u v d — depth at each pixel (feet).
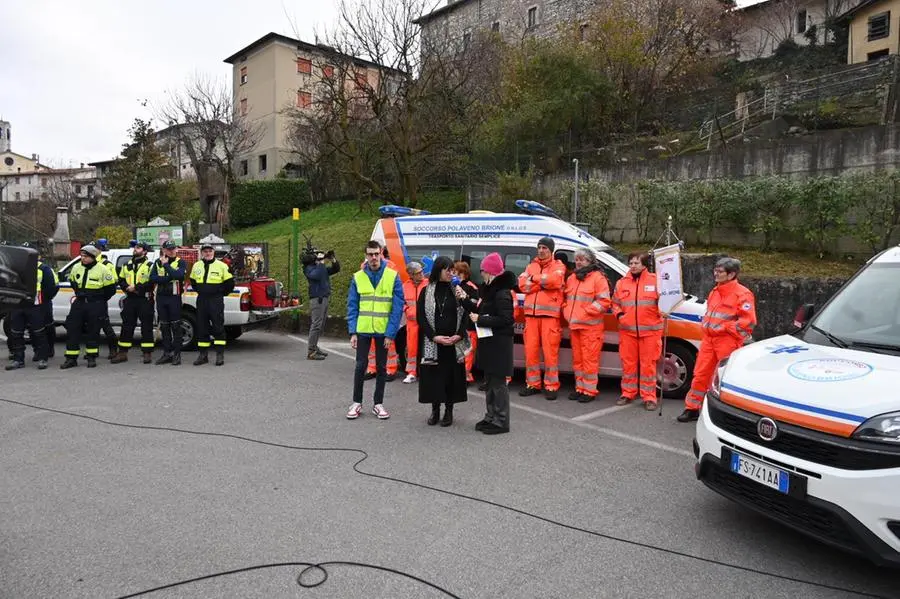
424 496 14.32
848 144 39.78
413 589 10.28
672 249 21.97
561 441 18.89
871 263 15.56
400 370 29.81
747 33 109.40
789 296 33.45
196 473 15.64
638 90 69.67
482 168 62.23
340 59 56.39
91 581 10.47
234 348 37.17
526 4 107.65
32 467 15.99
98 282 30.30
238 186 99.60
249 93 132.77
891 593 10.42
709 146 55.31
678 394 24.81
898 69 50.72
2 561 11.15
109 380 27.20
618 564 11.27
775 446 11.27
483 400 24.43
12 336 29.76
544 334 24.43
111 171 122.01
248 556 11.35
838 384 11.25
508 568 11.04
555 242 26.76
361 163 64.08
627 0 73.26
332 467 16.20
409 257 29.32
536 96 61.67
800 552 11.87
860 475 9.93
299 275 54.13
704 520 13.26
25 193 228.02
